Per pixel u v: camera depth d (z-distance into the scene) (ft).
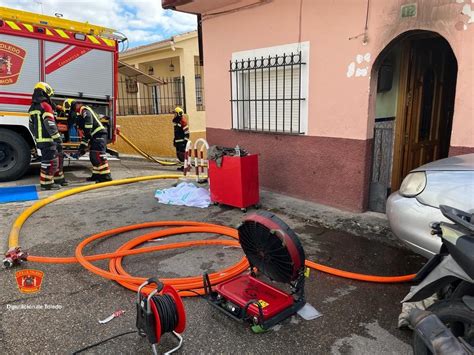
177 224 15.81
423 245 8.99
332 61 16.38
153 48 44.47
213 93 23.08
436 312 6.75
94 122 24.16
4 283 10.95
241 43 20.49
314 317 9.23
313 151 17.99
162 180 25.31
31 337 8.52
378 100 16.19
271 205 18.24
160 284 7.62
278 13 18.17
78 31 26.43
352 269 11.76
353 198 16.79
